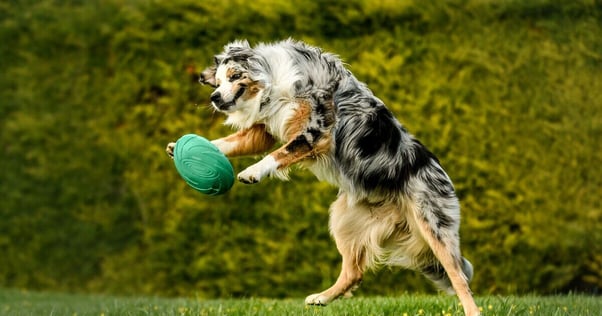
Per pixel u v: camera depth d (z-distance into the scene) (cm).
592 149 1109
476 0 1124
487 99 1109
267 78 746
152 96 1162
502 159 1105
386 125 753
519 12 1123
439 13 1116
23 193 1222
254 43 1123
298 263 1122
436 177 743
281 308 800
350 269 784
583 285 1127
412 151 747
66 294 1183
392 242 771
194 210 1142
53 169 1207
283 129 751
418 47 1112
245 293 1134
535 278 1106
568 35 1120
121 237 1184
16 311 915
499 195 1103
